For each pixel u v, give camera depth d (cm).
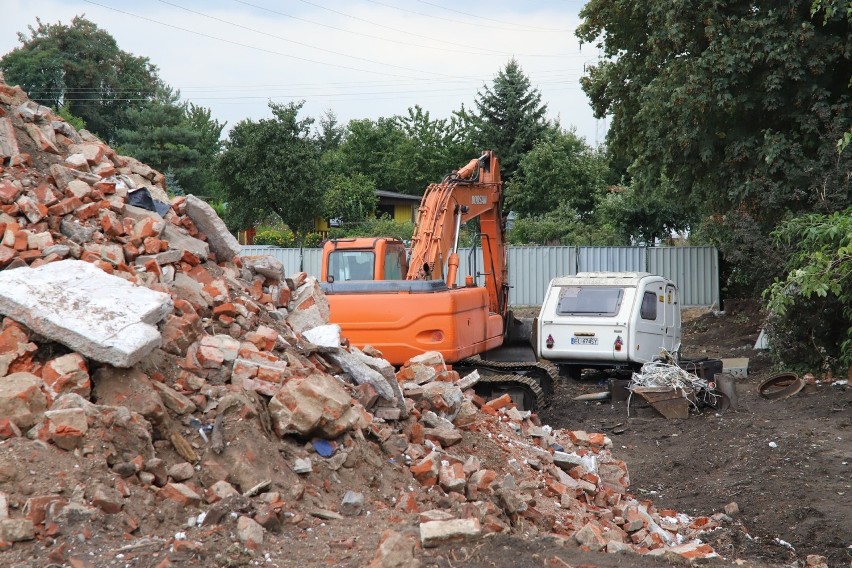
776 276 1970
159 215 798
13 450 518
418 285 1259
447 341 1223
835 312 1847
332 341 796
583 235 3975
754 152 2116
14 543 474
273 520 540
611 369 1900
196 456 586
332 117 7944
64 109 4675
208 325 723
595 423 1461
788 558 802
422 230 1445
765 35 1989
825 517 908
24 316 587
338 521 577
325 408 644
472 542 550
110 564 469
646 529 821
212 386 646
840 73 2127
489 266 1697
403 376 933
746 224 2062
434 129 6181
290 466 614
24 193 741
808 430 1302
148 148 5438
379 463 673
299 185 4562
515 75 5594
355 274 1402
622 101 2525
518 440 927
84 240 730
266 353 702
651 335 1803
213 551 496
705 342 2602
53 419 535
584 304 1784
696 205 2795
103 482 526
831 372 1831
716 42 2042
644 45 2406
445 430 811
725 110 2103
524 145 5466
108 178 838
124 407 567
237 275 839
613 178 4972
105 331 589
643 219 3850
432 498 673
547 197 4709
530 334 1709
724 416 1478
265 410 648
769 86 1988
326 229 5075
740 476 1087
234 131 4750
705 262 3142
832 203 1914
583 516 786
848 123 1989
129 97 6544
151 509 529
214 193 5562
